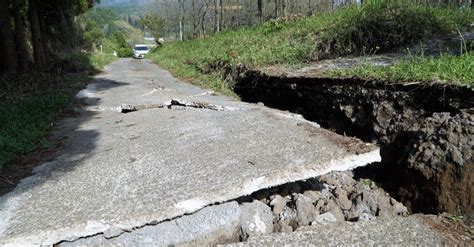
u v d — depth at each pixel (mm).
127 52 38594
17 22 9117
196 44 15195
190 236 2100
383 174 3164
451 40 5277
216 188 2275
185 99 5332
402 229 2166
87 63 13156
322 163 2486
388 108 3389
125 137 3668
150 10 47469
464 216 2326
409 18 5965
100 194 2377
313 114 4379
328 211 2508
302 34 7758
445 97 2965
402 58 4652
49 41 14750
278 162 2568
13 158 3205
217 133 3441
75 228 2004
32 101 5438
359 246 2000
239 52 8203
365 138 3533
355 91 3773
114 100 5836
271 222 2369
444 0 7973
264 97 5504
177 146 3191
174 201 2170
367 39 6102
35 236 1964
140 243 2033
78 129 4188
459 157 2465
